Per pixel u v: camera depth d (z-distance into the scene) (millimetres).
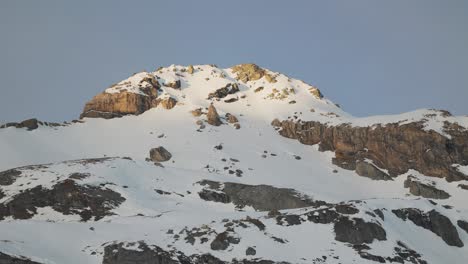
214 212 111875
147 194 124250
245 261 86750
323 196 130625
